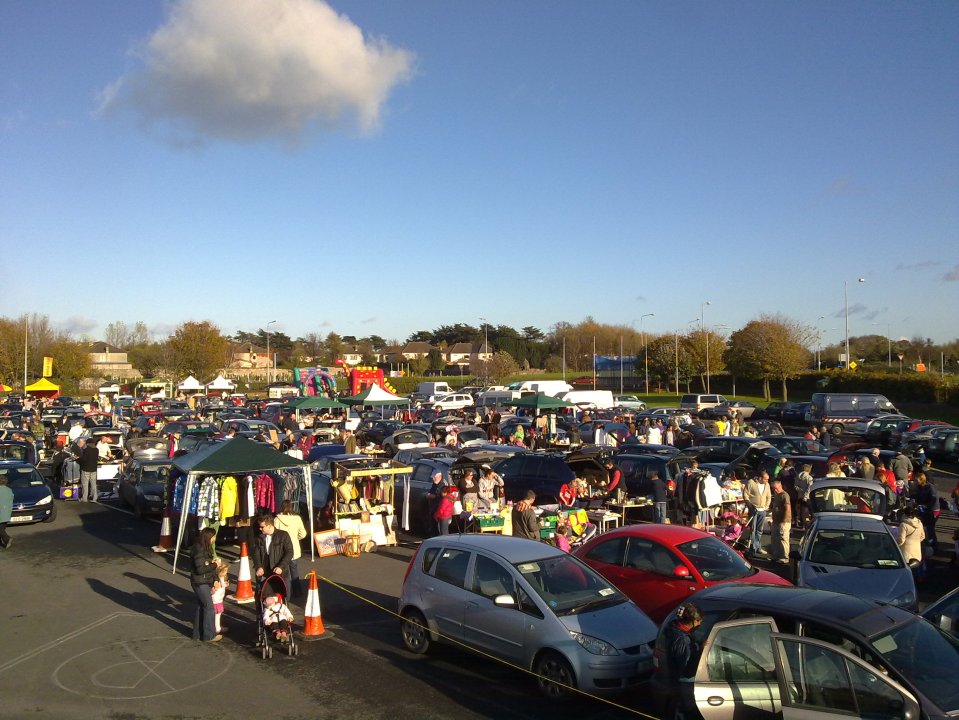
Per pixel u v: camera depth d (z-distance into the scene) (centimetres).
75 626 1097
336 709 800
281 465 1453
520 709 797
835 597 682
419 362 12331
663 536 1056
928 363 10188
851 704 575
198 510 1480
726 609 680
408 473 1709
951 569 1451
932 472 2672
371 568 1443
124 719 776
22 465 1984
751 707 629
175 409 4500
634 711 783
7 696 838
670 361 8475
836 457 2011
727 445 2430
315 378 5244
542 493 1780
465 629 905
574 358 13488
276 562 1005
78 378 8819
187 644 1018
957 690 574
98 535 1781
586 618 834
